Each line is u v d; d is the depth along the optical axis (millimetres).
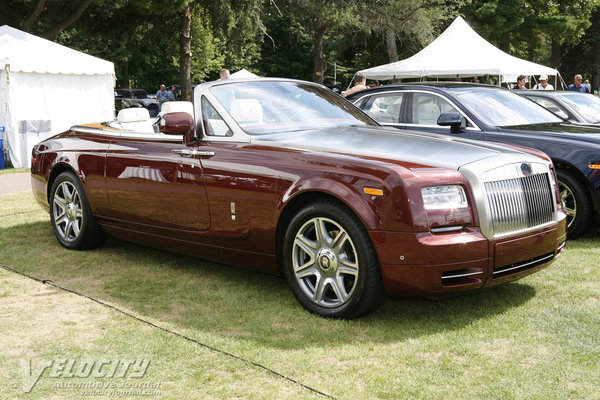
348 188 3371
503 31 32719
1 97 11914
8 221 6422
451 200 3312
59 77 12781
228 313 3674
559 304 3771
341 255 3512
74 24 23172
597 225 5543
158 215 4422
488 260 3352
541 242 3662
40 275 4477
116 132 4891
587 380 2730
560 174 5621
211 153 4059
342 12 28016
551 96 7988
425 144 3779
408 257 3227
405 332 3334
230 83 4500
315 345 3170
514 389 2648
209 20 24656
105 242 5297
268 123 4191
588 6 36938
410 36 29188
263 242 3828
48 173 5355
